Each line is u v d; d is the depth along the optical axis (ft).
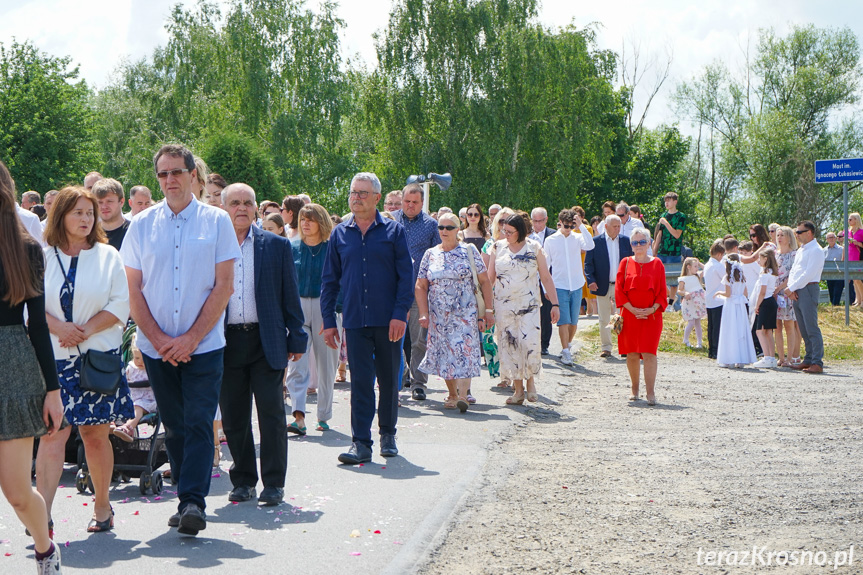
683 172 212.64
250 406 19.33
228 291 16.97
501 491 20.62
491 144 125.08
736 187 182.70
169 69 166.09
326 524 17.48
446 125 129.18
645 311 34.19
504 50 126.72
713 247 49.49
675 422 30.60
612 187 174.19
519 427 29.04
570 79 134.00
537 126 131.54
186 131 157.28
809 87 166.71
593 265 47.09
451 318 30.73
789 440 27.55
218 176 25.80
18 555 15.39
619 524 18.07
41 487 16.02
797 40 172.76
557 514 18.76
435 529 17.26
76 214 16.76
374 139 145.18
